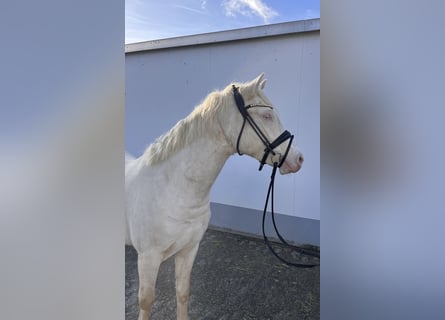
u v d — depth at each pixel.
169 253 1.27
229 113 1.20
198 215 1.28
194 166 1.23
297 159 1.23
